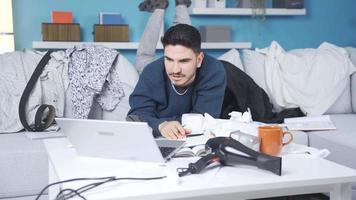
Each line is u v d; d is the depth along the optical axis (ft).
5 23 9.79
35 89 8.39
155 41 9.98
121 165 3.96
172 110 6.41
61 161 4.11
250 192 3.59
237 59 10.69
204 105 6.36
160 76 6.20
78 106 8.52
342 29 13.38
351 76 10.94
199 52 5.60
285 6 12.31
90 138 4.06
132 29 11.51
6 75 8.48
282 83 10.41
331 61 10.60
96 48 9.18
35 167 6.91
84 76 8.70
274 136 4.23
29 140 7.57
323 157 4.43
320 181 3.58
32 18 10.59
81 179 3.49
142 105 6.20
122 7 11.34
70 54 8.98
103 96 8.95
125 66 9.28
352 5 13.33
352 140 8.07
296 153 4.42
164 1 10.24
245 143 4.18
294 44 13.01
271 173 3.70
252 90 9.61
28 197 6.93
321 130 8.94
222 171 3.76
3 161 6.76
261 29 12.61
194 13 11.51
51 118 8.16
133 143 3.88
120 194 3.17
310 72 10.38
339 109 10.73
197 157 4.22
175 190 3.26
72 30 10.44
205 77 6.31
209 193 3.34
